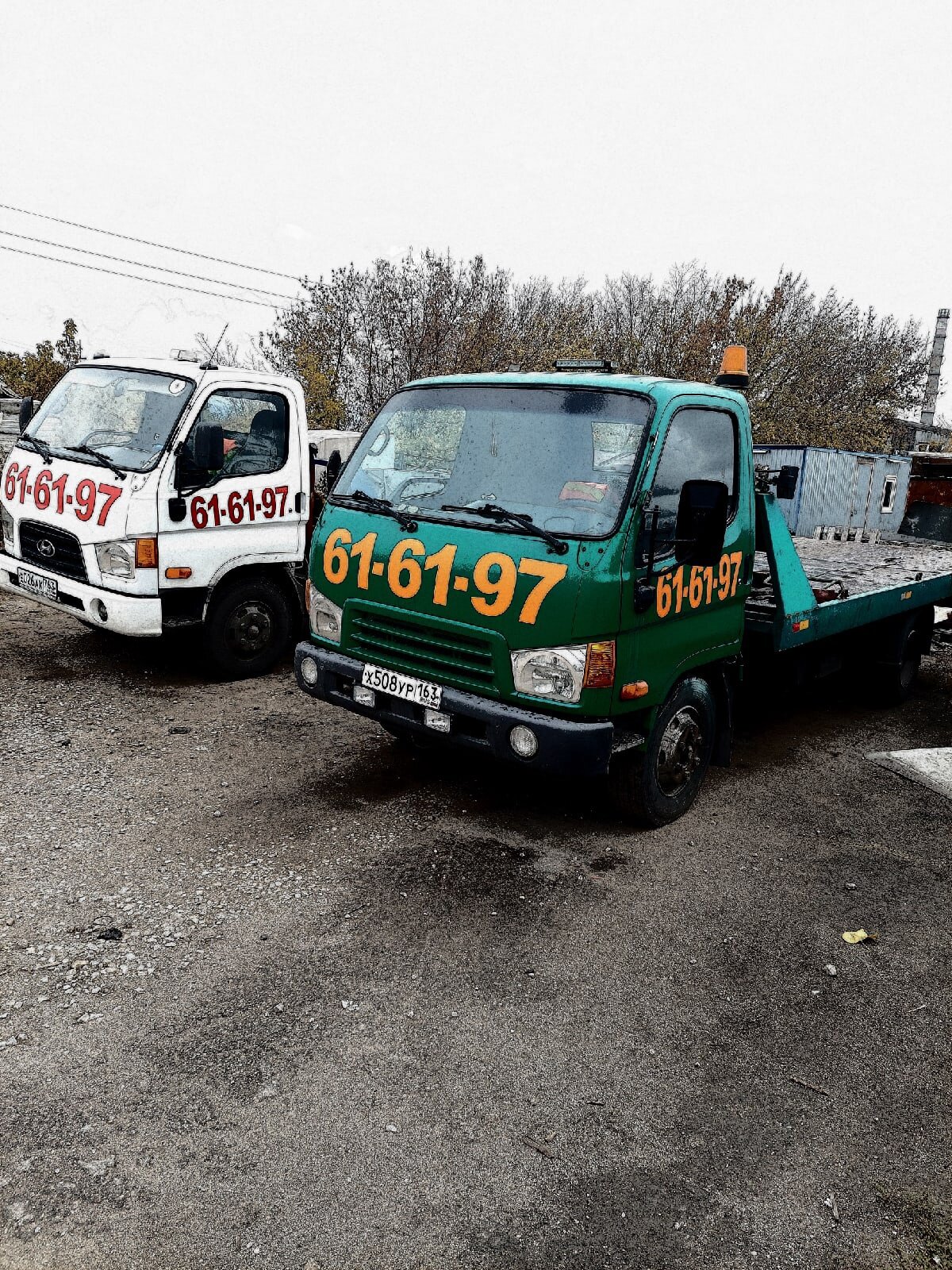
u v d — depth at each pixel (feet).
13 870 12.71
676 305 119.96
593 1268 7.48
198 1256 7.32
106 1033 9.68
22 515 21.18
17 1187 7.78
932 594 24.20
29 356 82.48
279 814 15.07
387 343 99.86
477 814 15.69
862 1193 8.39
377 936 11.84
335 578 14.64
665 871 14.26
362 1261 7.38
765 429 110.32
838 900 13.79
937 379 116.37
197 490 20.25
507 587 12.64
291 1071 9.34
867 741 21.61
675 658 14.14
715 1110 9.30
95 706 19.69
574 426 13.50
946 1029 10.88
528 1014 10.57
